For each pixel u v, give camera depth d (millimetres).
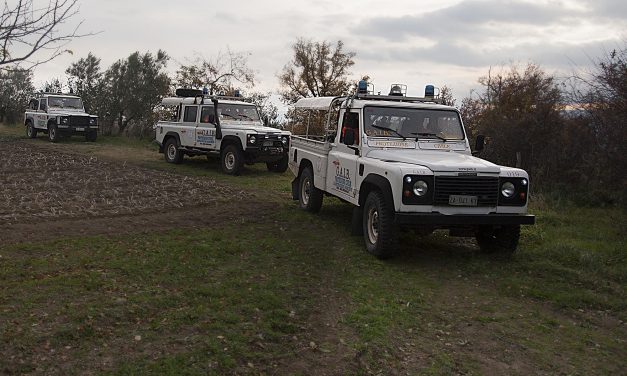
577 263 7785
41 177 13930
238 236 8711
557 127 13820
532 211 11391
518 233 7875
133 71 28859
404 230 8062
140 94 28609
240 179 15453
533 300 6406
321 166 10016
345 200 9047
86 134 25828
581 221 10555
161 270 6738
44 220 9070
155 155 21266
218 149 16562
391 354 4852
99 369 4340
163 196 11820
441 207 7250
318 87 26531
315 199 10578
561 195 12672
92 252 7324
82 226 8789
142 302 5633
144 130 28750
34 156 18547
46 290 5820
